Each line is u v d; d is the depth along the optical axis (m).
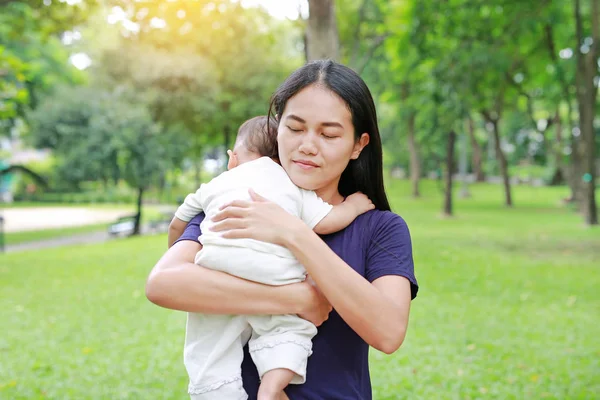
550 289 10.25
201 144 29.27
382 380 5.79
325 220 1.83
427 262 13.00
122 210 43.53
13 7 13.02
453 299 9.45
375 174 1.97
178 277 1.67
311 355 1.75
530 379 5.82
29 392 5.45
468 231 19.52
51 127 21.61
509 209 29.84
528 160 59.66
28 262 14.01
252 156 2.13
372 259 1.83
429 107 20.23
